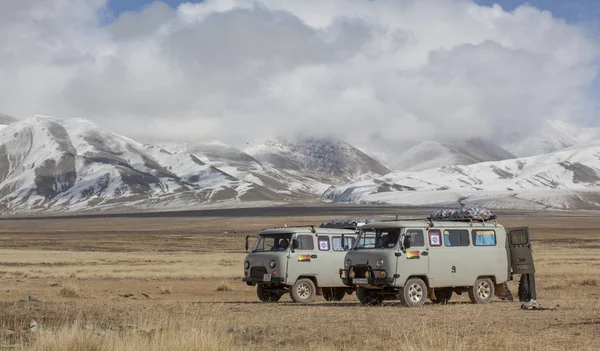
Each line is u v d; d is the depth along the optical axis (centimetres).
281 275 2744
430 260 2516
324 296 2948
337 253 2870
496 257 2675
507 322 1839
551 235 14925
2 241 13488
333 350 1381
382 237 2533
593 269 4825
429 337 1445
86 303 2544
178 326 1617
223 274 4781
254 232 17025
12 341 1445
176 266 5853
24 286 3750
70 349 1295
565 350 1373
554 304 2455
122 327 1711
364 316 2062
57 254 8456
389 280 2447
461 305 2503
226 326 1722
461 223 2628
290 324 1855
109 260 7000
